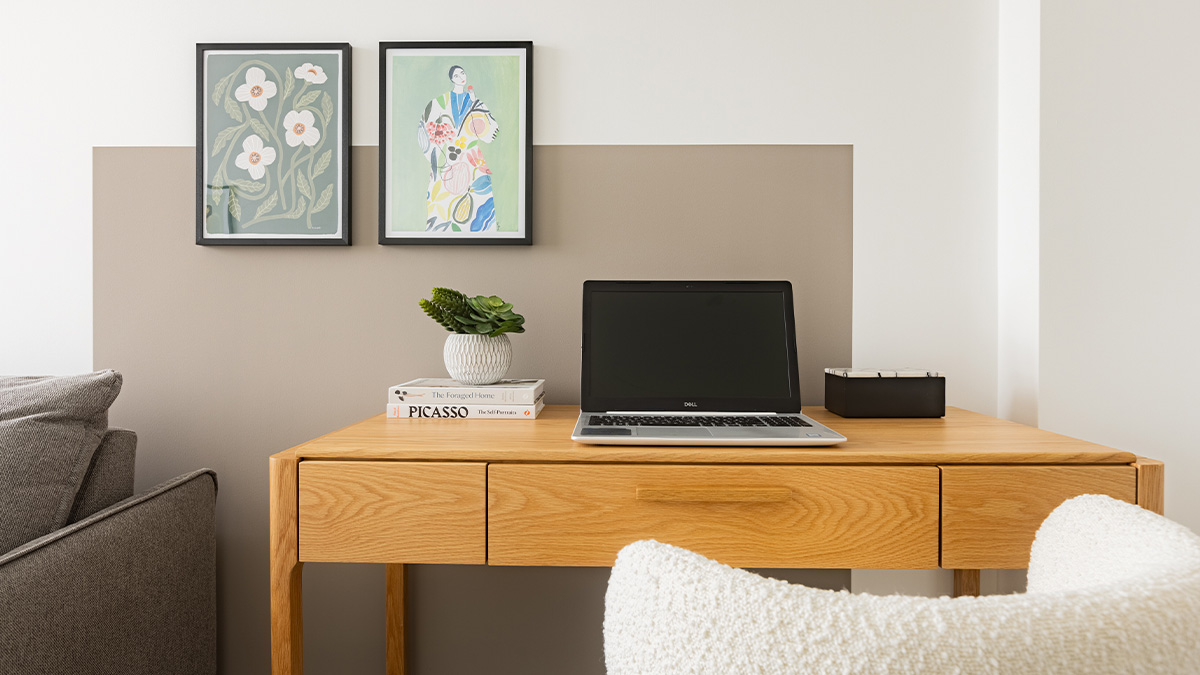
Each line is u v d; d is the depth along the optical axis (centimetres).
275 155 137
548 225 138
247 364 140
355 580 140
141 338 140
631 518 87
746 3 136
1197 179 121
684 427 98
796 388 111
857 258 136
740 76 136
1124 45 121
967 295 136
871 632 39
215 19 138
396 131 137
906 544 86
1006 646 38
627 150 137
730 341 114
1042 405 122
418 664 139
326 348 139
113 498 117
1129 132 121
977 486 85
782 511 86
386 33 138
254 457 140
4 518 99
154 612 112
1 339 140
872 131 136
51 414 107
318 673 140
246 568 140
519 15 137
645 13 136
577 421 108
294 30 138
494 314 122
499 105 136
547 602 138
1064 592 41
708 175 137
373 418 119
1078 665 38
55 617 91
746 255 137
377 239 139
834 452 87
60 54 138
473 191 137
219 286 139
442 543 88
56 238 139
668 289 117
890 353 136
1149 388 121
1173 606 40
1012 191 130
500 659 138
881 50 135
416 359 139
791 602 42
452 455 89
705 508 87
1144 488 84
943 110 135
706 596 44
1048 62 121
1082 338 122
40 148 139
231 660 140
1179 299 121
